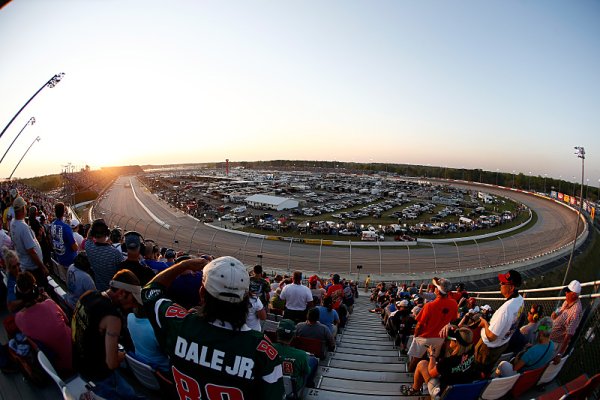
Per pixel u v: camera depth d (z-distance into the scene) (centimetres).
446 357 417
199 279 357
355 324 1217
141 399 316
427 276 2931
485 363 401
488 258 3625
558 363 450
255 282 758
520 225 5912
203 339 173
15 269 413
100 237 467
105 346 269
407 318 751
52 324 343
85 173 13812
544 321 443
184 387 181
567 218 6750
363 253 3778
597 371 524
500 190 12750
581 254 3866
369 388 503
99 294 288
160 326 193
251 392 174
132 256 421
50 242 851
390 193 9662
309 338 587
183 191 10125
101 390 284
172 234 4262
